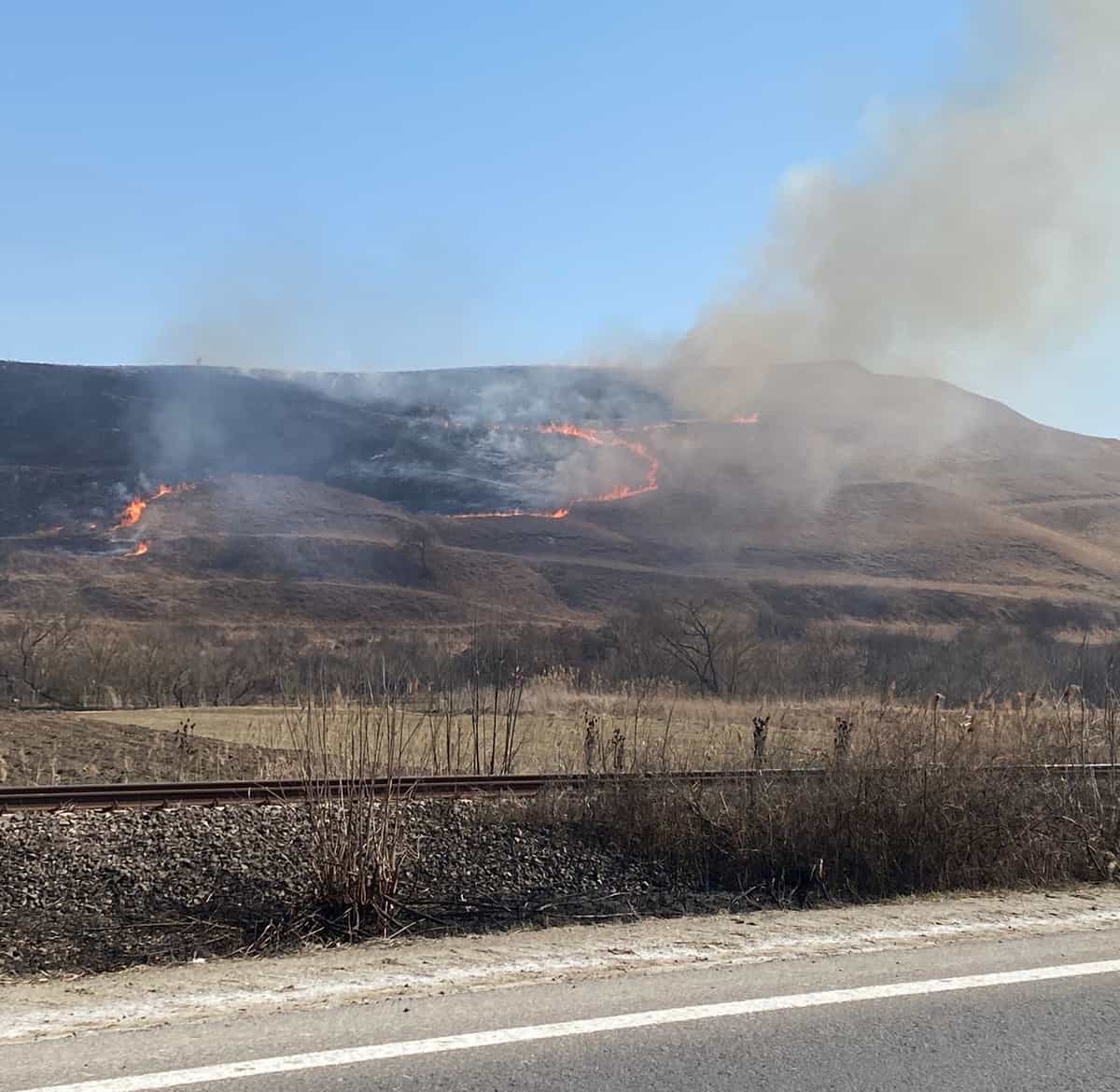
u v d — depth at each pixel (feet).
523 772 45.14
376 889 27.09
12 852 29.37
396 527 422.00
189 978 22.38
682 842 31.89
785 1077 16.87
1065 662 155.33
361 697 52.16
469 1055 17.48
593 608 333.21
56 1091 15.89
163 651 148.87
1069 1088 16.66
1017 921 26.58
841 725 41.81
